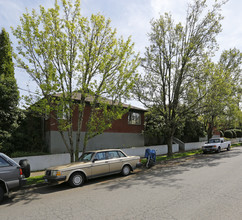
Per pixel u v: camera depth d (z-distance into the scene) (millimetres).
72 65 9922
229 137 42594
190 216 4512
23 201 6566
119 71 10688
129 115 21719
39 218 4855
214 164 12578
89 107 17844
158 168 12539
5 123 14180
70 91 10141
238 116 27203
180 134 24609
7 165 6520
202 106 17047
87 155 9641
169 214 4664
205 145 21062
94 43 9922
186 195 6141
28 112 16516
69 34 9820
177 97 17016
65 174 8039
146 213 4777
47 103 9742
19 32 9211
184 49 16219
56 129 15742
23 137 15391
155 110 17656
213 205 5184
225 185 7234
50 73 9234
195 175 9344
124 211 4988
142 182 8414
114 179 9523
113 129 19844
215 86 15797
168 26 16656
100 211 5086
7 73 16281
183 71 17000
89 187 8125
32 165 12484
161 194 6371
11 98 13961
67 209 5402
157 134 22828
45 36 9461
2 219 4926
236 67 20547
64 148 16078
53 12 9508
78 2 9898
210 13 16047
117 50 10578
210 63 16031
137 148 18562
